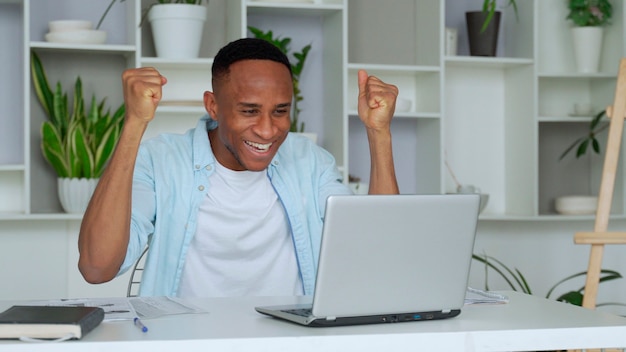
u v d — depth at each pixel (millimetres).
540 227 4590
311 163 2473
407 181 4375
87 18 3980
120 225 1927
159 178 2248
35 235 3951
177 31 3752
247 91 2035
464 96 4473
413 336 1506
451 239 1651
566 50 4562
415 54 4359
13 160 3916
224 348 1420
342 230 1543
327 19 4148
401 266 1611
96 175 3754
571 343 1593
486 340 1544
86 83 3980
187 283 2289
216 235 2281
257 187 2318
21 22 3896
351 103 4309
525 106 4305
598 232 2775
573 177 4629
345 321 1581
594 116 4363
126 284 4027
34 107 3916
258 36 3936
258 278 2332
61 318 1427
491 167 4508
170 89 4035
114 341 1392
